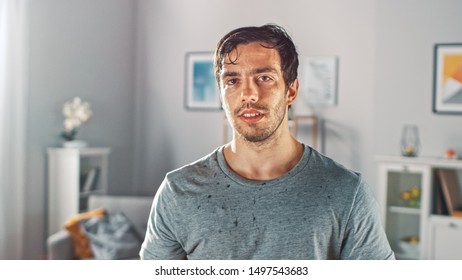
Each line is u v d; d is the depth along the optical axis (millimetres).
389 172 3660
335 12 4242
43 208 3762
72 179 3688
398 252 3635
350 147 4211
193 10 4711
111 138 4562
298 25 4348
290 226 867
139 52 4875
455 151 3750
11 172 3453
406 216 3627
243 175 919
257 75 872
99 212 3238
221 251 885
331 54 4258
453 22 3742
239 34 885
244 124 878
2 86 3371
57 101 3900
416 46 3836
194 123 4723
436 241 3523
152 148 4855
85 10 4184
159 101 4828
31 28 3648
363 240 893
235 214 882
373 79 4070
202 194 902
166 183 937
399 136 3889
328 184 885
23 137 3496
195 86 4707
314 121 4203
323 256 876
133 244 3064
